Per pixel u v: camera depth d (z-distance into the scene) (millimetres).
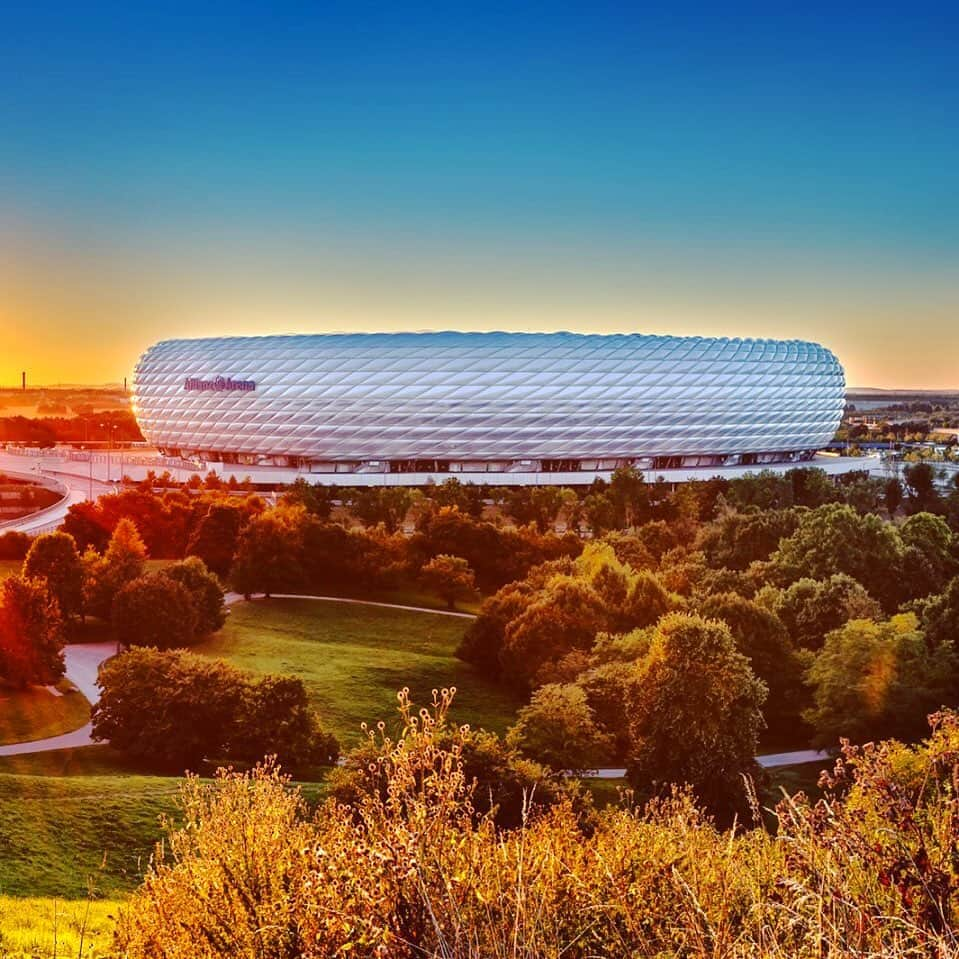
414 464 186000
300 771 53500
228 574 104562
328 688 70562
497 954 8578
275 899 10969
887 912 8391
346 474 174750
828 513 92000
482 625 77250
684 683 44906
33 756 56094
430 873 8734
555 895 10594
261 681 56469
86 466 195625
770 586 77000
